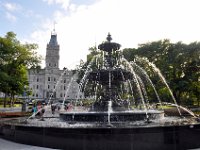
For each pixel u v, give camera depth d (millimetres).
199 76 45500
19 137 12156
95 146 10047
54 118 18219
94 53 51750
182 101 49719
